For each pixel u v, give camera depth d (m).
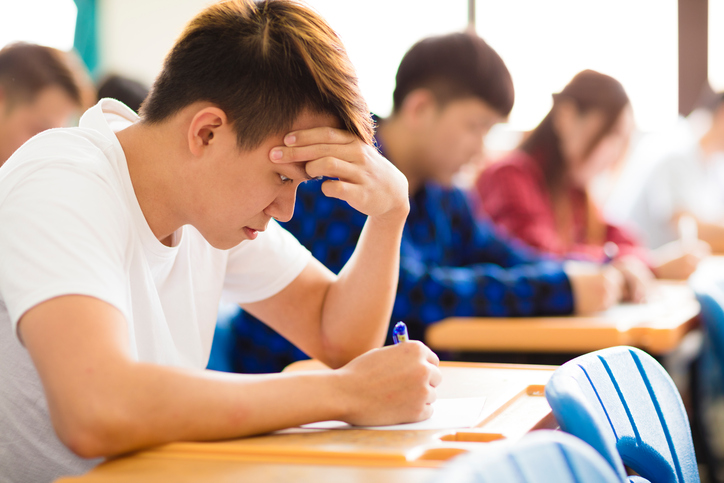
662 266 2.38
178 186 0.88
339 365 1.17
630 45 3.63
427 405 0.82
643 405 0.80
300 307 1.19
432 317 1.65
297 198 1.63
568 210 2.35
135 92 1.84
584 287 1.73
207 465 0.64
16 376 0.87
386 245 1.12
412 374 0.81
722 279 1.73
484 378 1.03
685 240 3.38
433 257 1.84
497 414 0.84
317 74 0.85
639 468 0.78
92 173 0.83
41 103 1.87
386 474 0.60
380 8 3.74
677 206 3.39
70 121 1.98
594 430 0.63
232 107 0.83
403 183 1.06
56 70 1.90
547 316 1.72
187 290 1.03
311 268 1.22
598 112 2.32
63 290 0.70
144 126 0.90
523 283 1.71
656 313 1.75
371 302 1.14
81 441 0.65
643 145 3.65
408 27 3.73
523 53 3.70
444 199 1.92
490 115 1.76
